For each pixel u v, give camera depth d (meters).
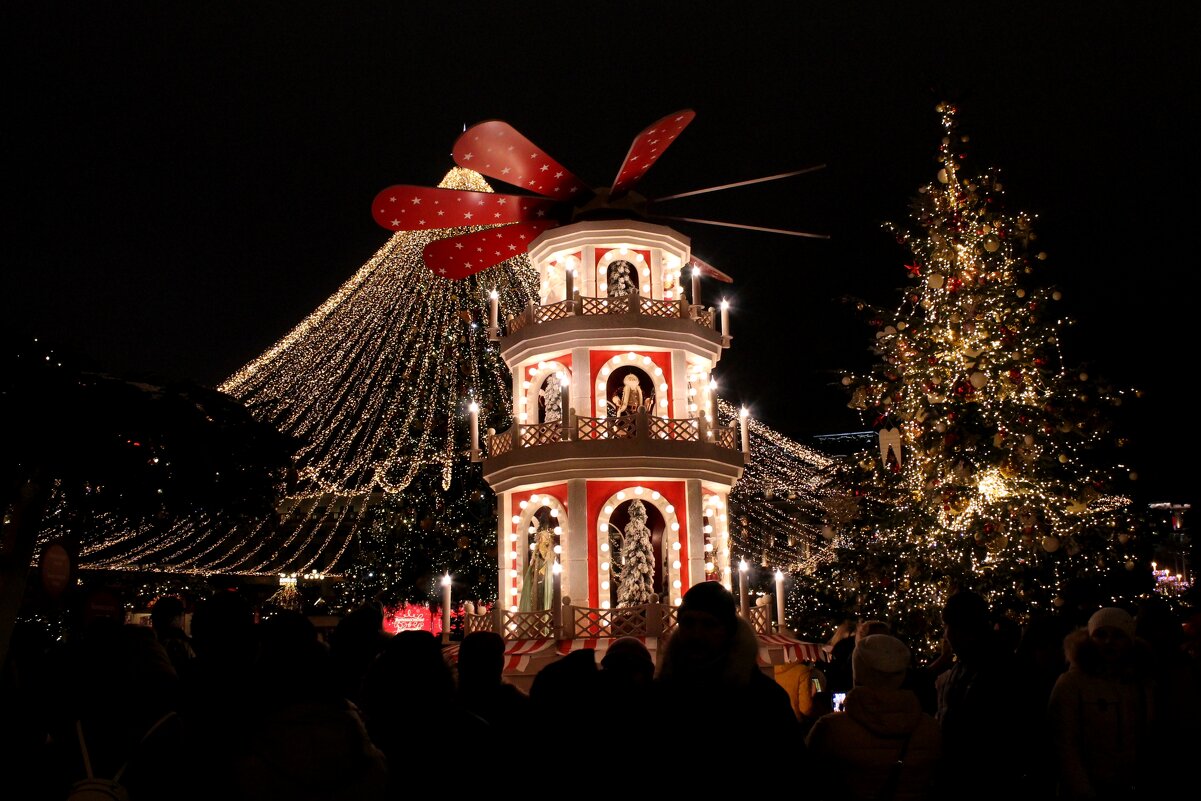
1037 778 6.95
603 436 15.73
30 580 12.91
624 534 16.58
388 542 31.64
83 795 4.89
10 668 7.02
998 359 17.16
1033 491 16.94
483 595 32.00
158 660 6.47
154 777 5.16
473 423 17.27
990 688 6.61
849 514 19.05
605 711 5.11
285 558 33.91
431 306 27.41
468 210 16.53
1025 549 16.72
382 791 4.80
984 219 17.94
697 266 18.28
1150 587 17.09
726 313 17.70
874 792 5.68
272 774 4.62
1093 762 6.97
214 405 11.70
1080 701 7.05
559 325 16.16
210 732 5.21
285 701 4.82
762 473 28.75
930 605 17.19
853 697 5.87
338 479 29.80
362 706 5.76
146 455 10.88
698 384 17.25
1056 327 17.83
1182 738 7.42
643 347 16.34
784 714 5.08
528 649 14.48
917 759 5.71
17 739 5.61
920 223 18.47
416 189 15.76
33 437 10.12
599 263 16.78
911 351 17.91
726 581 16.53
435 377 29.06
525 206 16.97
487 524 31.77
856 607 18.59
